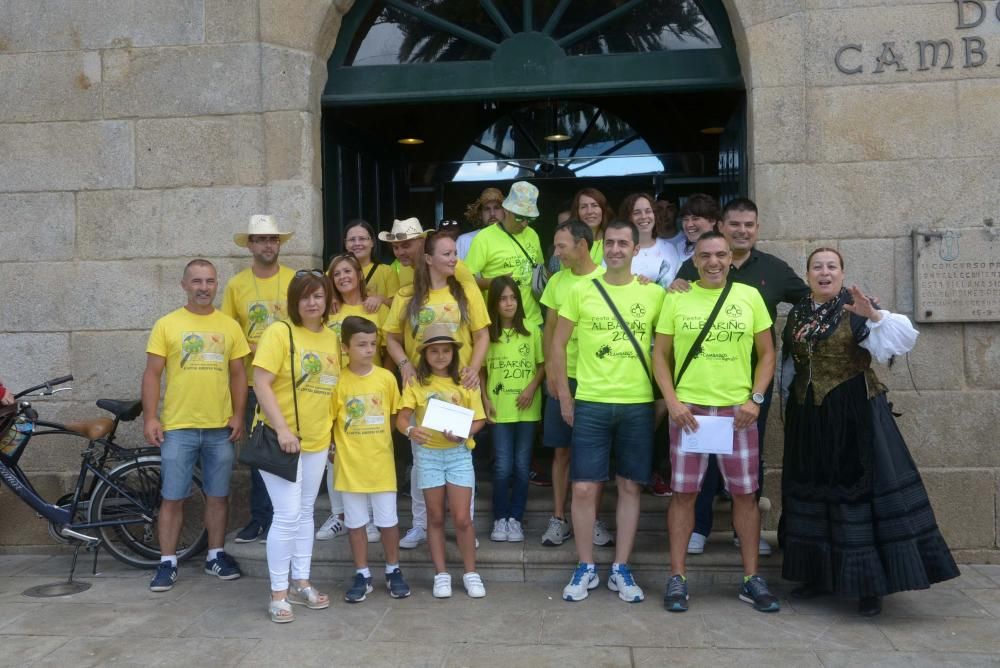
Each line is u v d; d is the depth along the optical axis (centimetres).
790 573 468
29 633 454
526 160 789
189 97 603
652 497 580
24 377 614
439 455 493
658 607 478
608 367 481
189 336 522
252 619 470
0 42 613
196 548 564
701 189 772
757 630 445
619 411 481
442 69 615
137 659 420
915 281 554
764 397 480
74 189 611
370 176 709
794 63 565
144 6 605
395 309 526
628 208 556
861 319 456
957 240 552
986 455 555
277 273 567
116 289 609
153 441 525
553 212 791
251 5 599
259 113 600
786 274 509
